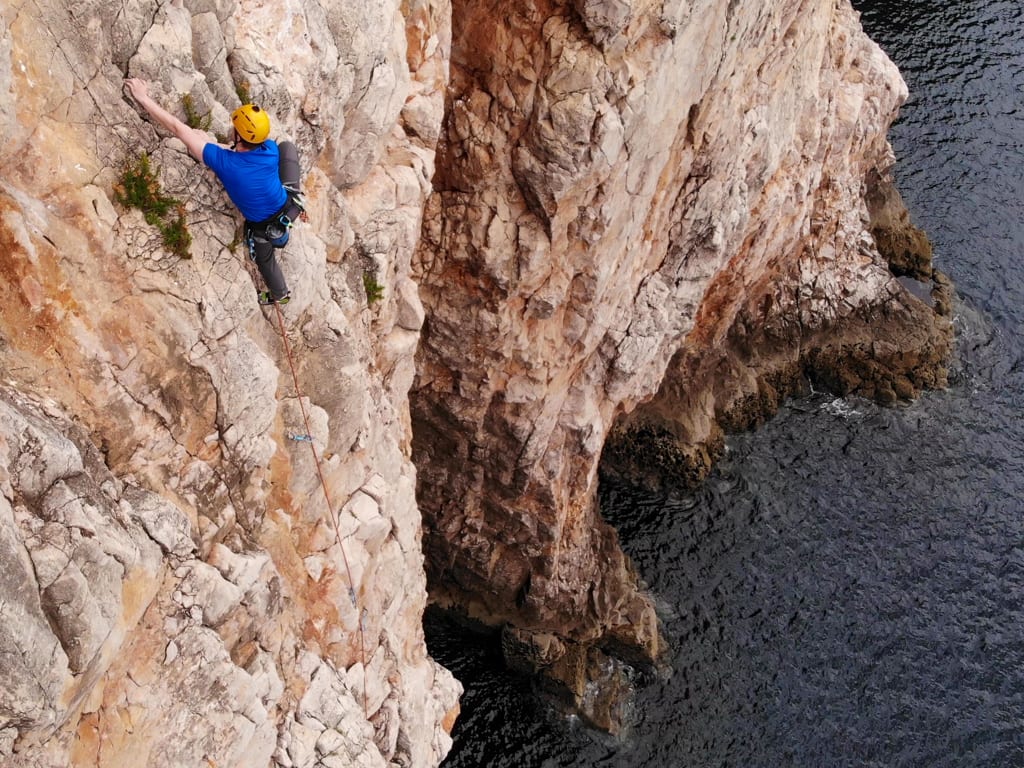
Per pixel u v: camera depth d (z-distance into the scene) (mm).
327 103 13258
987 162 48906
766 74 28312
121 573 9922
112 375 10562
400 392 18906
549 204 23281
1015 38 54438
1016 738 32438
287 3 12117
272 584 12852
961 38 54312
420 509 31172
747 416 38781
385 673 16734
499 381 27000
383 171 16344
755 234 33438
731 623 34062
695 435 36906
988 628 34812
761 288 38312
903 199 47188
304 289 12875
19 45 9336
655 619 33188
